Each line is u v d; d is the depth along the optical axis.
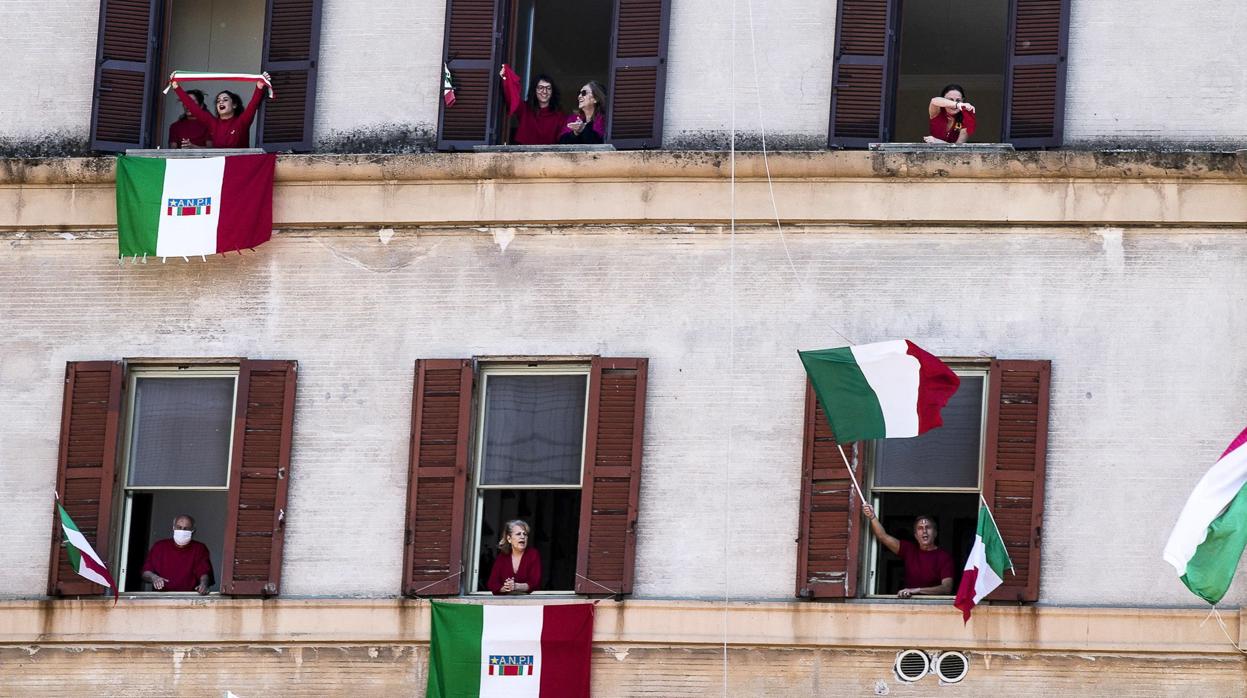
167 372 44.06
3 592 43.53
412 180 43.66
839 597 41.66
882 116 43.19
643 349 42.84
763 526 42.12
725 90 43.66
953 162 42.41
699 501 42.31
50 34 45.44
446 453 42.84
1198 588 39.38
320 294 43.69
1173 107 42.75
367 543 42.91
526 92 45.97
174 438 43.94
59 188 44.41
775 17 43.75
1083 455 41.72
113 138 44.94
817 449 42.09
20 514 43.75
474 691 42.03
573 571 42.84
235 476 43.19
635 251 43.12
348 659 42.62
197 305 43.97
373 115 44.50
